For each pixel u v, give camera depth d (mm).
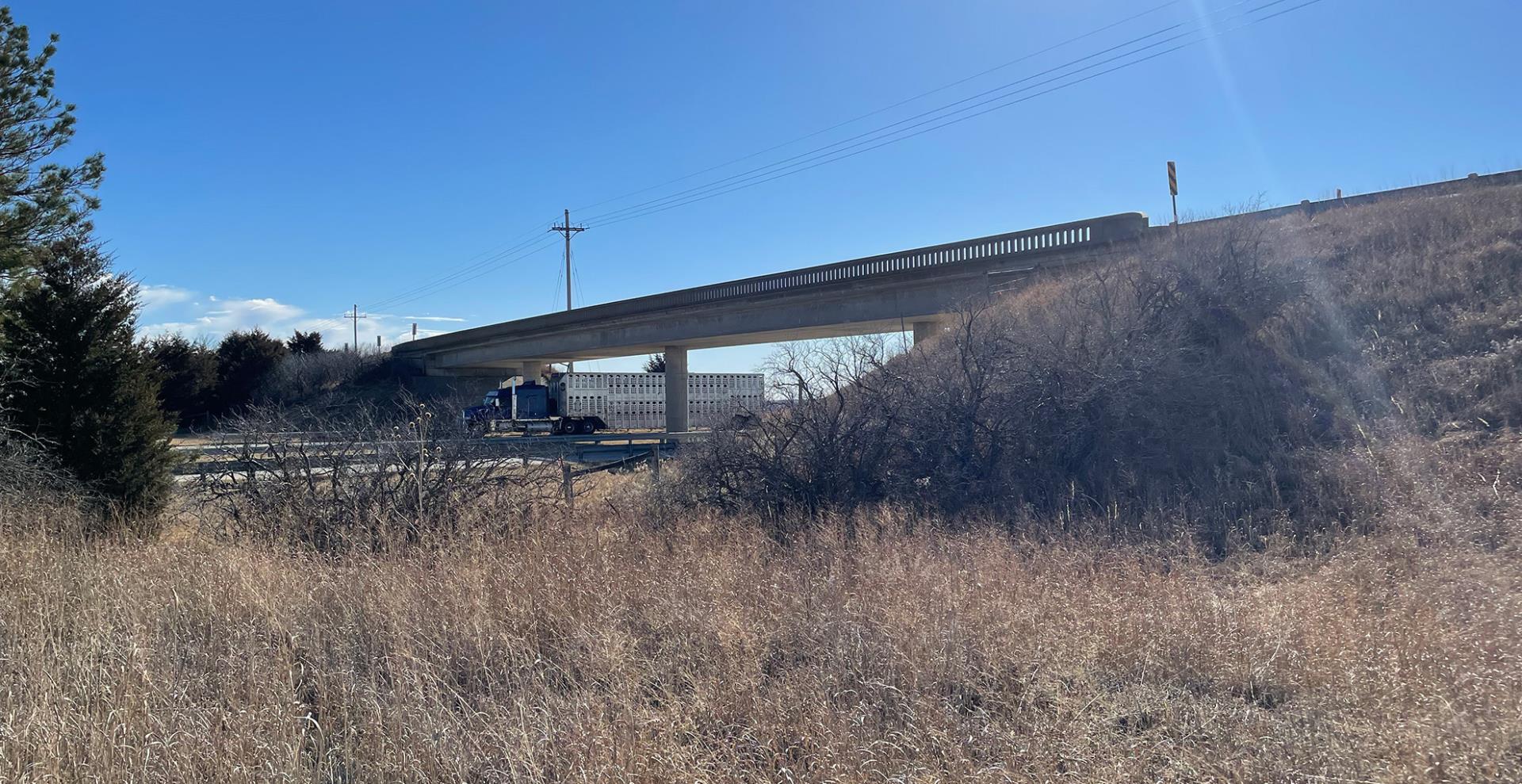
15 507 11109
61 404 14898
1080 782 4043
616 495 13391
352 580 7473
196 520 13125
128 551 9508
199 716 4984
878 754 4344
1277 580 8109
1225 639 5523
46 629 6637
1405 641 5223
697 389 49688
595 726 4613
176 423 16297
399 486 11273
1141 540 9344
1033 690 5020
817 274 34531
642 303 44688
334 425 11812
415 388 66250
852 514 10930
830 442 12609
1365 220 18469
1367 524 9273
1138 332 13867
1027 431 12516
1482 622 5547
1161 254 16469
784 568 7801
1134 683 5223
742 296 38188
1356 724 4438
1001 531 9617
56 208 14562
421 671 5551
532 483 12070
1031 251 26156
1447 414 11359
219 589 7406
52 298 15156
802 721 4656
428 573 7801
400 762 4512
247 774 4312
